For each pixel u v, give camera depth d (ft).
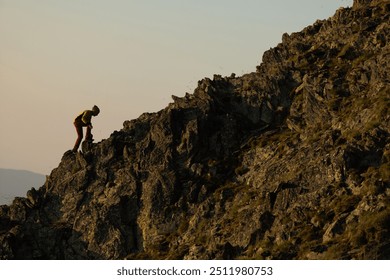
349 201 570.46
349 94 653.30
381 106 613.52
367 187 571.28
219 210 628.28
